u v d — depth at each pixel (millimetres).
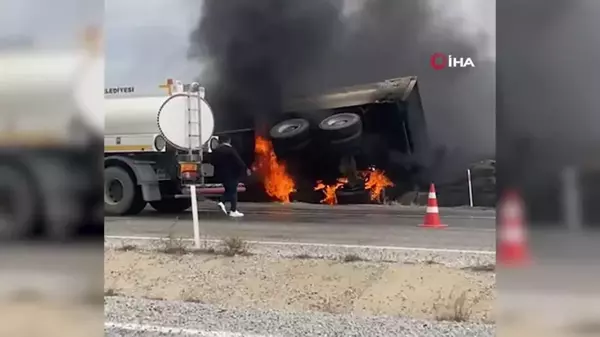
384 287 3312
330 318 3219
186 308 3377
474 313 3107
